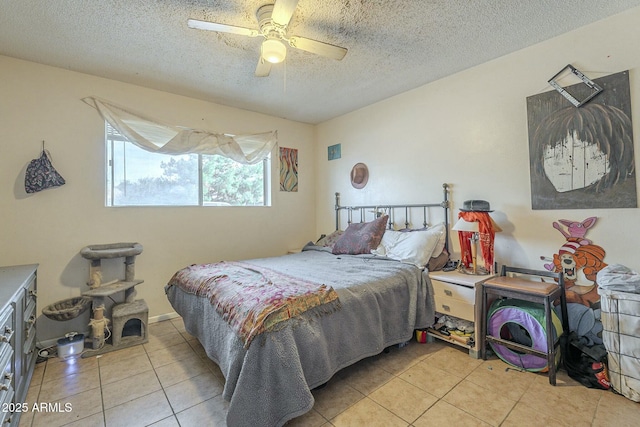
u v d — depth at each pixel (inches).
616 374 67.1
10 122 93.1
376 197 139.2
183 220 126.0
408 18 77.5
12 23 76.7
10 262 92.7
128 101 113.3
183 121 126.0
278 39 74.3
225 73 106.7
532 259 92.0
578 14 76.9
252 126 146.9
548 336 72.7
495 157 99.7
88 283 101.3
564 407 64.0
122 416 63.9
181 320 121.0
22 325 66.7
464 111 107.4
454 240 111.3
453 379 75.6
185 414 64.5
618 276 69.2
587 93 81.6
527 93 92.4
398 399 68.1
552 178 87.8
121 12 73.3
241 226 142.5
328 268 98.1
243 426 53.4
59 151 100.3
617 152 77.5
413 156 123.8
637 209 75.0
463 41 88.6
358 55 95.9
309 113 151.6
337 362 69.2
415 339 97.7
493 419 61.0
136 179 117.2
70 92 102.4
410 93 124.3
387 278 86.9
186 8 72.3
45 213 98.0
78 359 88.3
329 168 163.8
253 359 55.7
